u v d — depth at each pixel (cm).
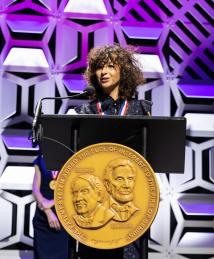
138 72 703
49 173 1083
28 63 1238
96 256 595
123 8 1264
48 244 1073
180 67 1272
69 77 1244
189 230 1252
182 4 1277
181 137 537
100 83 655
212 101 1275
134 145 556
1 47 1238
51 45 1252
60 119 532
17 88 1234
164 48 1273
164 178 1247
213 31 1280
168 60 1273
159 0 1274
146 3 1270
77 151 544
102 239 523
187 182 1252
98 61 654
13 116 1228
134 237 521
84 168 530
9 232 1215
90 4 1259
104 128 541
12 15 1243
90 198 523
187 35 1277
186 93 1267
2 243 1212
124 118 527
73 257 541
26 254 1216
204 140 1264
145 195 527
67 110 1234
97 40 1254
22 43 1244
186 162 1257
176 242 1243
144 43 1264
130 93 686
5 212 1217
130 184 524
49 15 1252
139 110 654
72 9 1254
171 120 527
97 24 1256
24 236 1218
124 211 523
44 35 1247
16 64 1234
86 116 528
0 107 1227
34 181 1105
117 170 526
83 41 1252
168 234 1241
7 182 1215
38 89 1236
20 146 1225
